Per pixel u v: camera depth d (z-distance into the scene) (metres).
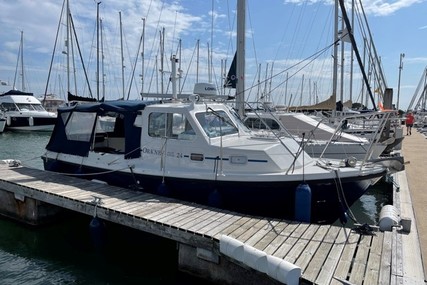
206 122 6.78
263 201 6.16
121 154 7.35
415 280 3.93
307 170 6.15
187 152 6.58
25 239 6.80
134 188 7.09
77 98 12.21
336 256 4.46
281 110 13.48
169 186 6.68
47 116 29.42
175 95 8.01
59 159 8.34
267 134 7.89
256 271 4.34
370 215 8.77
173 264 5.80
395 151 14.05
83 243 6.61
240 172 6.20
